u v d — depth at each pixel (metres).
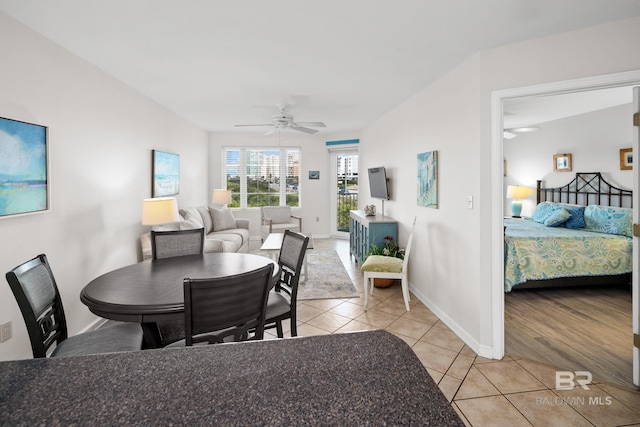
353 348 0.85
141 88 3.56
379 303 3.58
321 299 3.69
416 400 0.65
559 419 1.80
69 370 0.75
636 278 2.09
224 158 7.02
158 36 2.30
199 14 2.00
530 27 2.12
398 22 2.08
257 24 2.12
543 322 3.03
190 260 2.35
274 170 7.24
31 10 1.95
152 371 0.74
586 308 3.35
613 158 4.27
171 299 1.56
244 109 4.54
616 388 2.06
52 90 2.38
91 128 2.86
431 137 3.35
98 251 2.98
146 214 3.33
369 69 2.92
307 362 0.78
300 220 6.16
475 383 2.13
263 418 0.59
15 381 0.70
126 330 1.78
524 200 5.71
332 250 6.23
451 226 2.93
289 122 4.43
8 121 2.00
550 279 3.74
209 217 5.61
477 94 2.49
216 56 2.65
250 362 0.78
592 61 2.13
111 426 0.57
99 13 1.99
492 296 2.44
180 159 5.06
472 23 2.08
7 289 2.03
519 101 3.98
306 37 2.30
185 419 0.59
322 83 3.35
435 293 3.28
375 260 3.50
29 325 1.44
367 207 5.12
